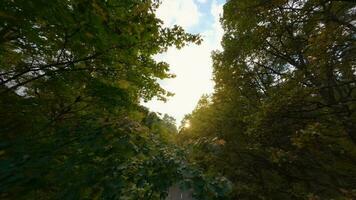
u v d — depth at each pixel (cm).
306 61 836
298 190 886
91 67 374
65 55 363
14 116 378
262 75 1142
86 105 427
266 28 790
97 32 306
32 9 264
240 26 890
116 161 243
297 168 997
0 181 212
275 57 1042
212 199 224
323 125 637
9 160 237
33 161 236
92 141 262
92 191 229
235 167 1052
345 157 764
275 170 1075
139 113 384
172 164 244
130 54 354
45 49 346
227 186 235
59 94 407
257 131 835
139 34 340
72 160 244
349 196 620
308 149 870
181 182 229
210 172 254
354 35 653
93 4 282
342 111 657
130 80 407
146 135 298
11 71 391
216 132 1155
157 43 365
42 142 292
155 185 233
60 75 370
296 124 852
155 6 346
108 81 395
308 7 652
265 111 689
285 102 652
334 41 603
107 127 293
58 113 426
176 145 311
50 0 255
